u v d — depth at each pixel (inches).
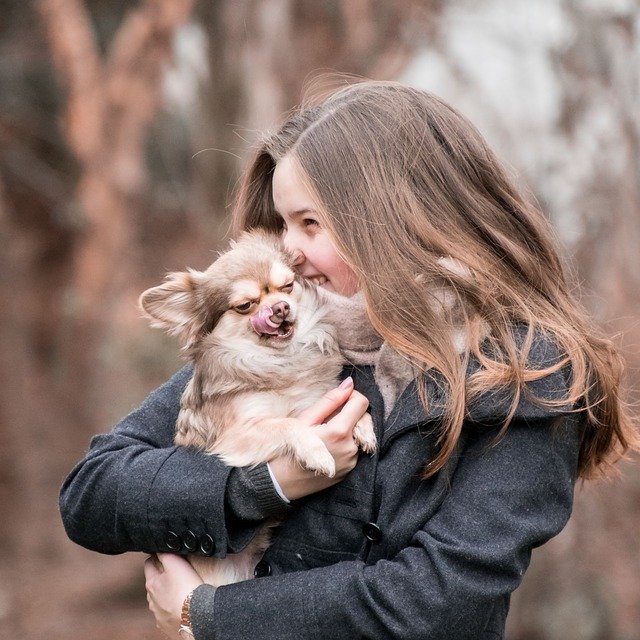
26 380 547.8
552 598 315.6
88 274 468.8
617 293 308.8
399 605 100.7
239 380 128.4
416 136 119.6
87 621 394.9
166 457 120.0
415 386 112.3
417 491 109.7
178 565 118.3
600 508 324.5
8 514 503.5
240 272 132.3
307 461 111.8
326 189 118.3
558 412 107.0
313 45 397.7
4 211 557.6
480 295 112.5
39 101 586.2
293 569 115.0
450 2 377.4
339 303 125.6
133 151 436.1
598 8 336.8
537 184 330.3
